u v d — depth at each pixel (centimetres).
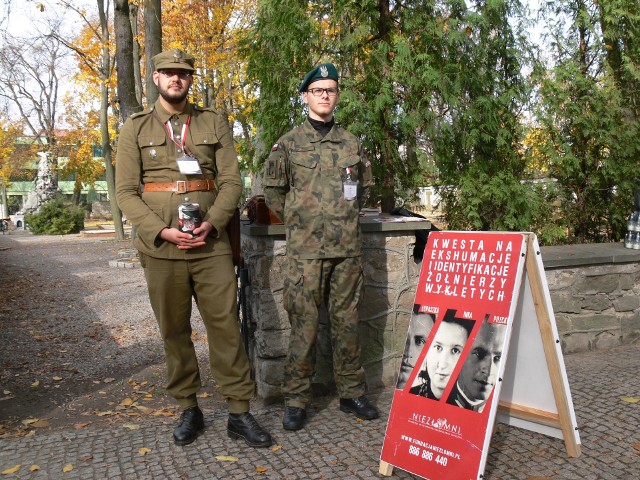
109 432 361
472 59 604
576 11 648
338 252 355
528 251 301
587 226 685
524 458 313
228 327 339
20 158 4534
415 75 585
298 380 366
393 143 611
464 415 286
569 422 311
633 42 639
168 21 1805
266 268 399
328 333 416
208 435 353
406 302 439
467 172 624
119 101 1243
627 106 649
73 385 505
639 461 306
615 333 525
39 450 336
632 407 375
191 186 337
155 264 334
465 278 309
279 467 309
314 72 359
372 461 315
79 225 2848
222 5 1762
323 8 589
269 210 394
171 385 353
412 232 439
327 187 354
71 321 772
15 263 1484
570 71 630
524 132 630
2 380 521
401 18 600
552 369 310
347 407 380
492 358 286
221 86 1897
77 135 3359
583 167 664
